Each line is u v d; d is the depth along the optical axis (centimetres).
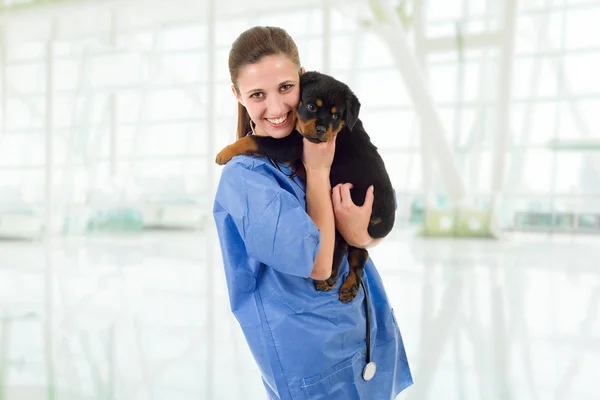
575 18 1498
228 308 470
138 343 367
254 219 111
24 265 779
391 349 141
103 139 1830
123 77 1811
